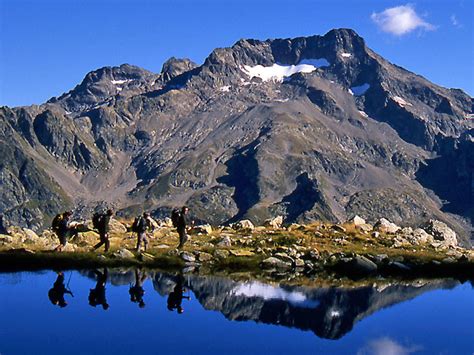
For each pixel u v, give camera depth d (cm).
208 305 2291
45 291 2541
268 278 3098
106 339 1738
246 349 1652
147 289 2647
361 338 1817
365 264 3484
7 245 3878
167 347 1661
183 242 3947
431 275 3431
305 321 2048
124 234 4569
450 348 1706
